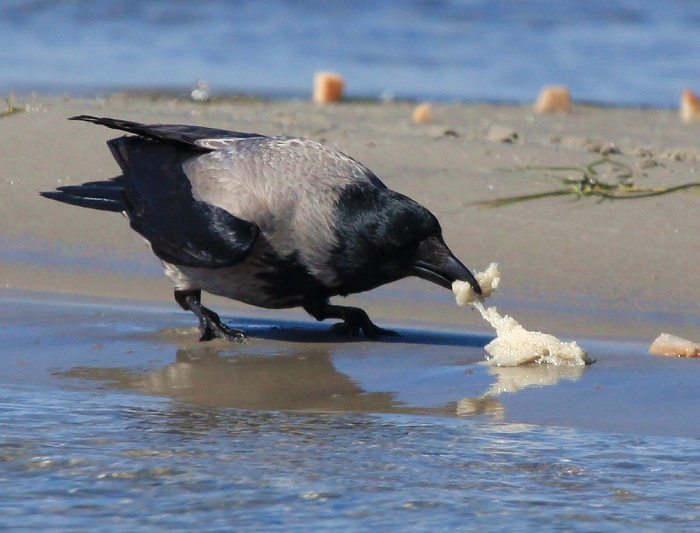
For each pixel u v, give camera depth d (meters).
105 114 19.34
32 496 8.20
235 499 8.08
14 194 15.99
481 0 37.59
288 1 37.06
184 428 9.27
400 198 11.45
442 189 16.17
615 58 31.61
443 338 12.09
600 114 24.89
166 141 12.38
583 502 8.00
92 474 8.48
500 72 29.81
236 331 11.96
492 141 19.59
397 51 31.97
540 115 24.47
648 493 8.11
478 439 9.00
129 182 12.30
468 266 13.94
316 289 11.75
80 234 15.05
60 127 18.23
